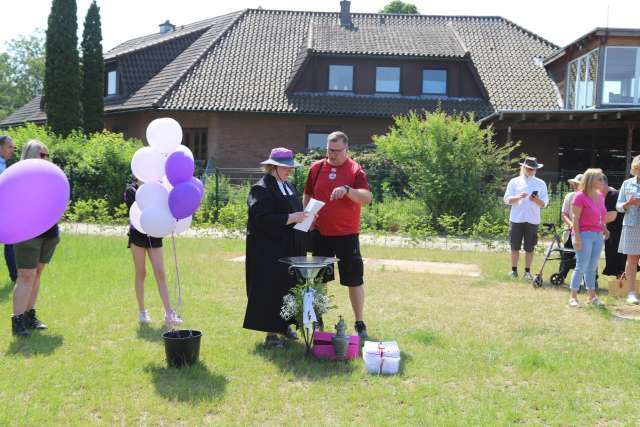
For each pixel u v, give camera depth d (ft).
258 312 18.67
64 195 18.31
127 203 21.04
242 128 79.30
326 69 80.79
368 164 60.08
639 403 15.19
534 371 17.21
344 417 14.05
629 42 70.33
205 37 93.81
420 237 46.85
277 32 91.20
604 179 25.45
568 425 13.84
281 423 13.71
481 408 14.64
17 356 17.60
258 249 18.79
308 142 80.43
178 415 13.91
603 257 41.98
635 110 59.41
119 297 25.18
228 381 16.15
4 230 17.42
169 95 78.28
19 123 107.76
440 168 54.19
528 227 32.22
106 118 93.76
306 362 17.81
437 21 96.43
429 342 19.90
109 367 16.88
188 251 39.29
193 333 17.75
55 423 13.43
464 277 32.27
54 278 28.71
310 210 18.13
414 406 14.71
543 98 81.41
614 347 19.79
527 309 24.95
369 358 17.06
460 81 81.00
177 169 18.33
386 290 28.27
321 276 19.22
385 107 78.89
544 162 77.92
